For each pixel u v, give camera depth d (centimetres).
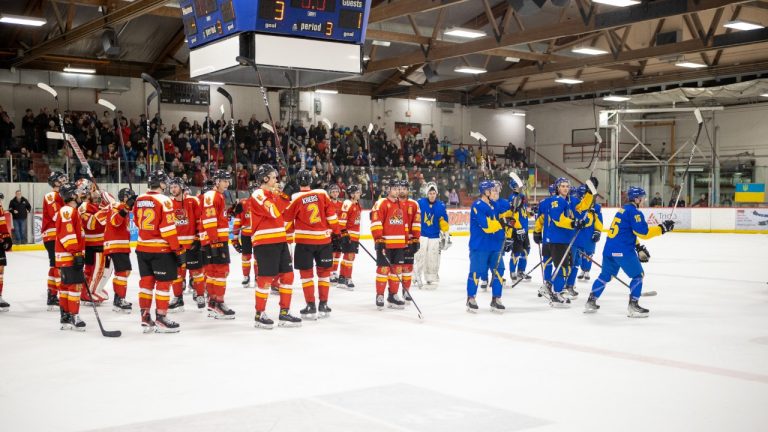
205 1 1357
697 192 2923
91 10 2242
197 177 2147
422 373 579
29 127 2195
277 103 2992
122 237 883
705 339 718
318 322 816
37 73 2434
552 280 927
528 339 717
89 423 453
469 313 880
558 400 503
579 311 895
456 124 3534
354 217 1111
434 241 1117
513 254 1180
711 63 2686
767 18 2278
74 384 550
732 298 1016
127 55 2600
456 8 2525
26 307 957
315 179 1069
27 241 1916
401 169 2277
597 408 484
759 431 438
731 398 509
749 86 2572
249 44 1284
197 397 511
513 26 2670
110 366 607
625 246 837
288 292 784
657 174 2883
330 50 1349
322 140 2731
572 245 940
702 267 1449
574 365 606
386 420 457
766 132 2914
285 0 1278
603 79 3041
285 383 548
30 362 624
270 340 712
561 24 1930
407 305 945
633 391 527
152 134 2384
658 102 2855
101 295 954
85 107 2597
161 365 609
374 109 3275
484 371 586
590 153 3350
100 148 2220
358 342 702
